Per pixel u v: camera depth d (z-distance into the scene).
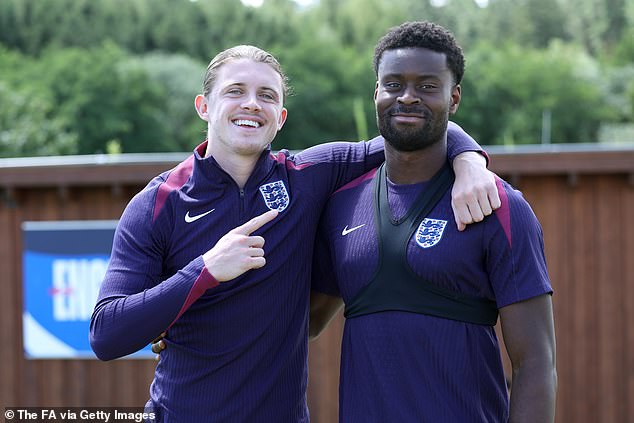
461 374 2.32
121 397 6.25
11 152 28.22
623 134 34.16
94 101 36.72
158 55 44.28
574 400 6.13
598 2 51.34
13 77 38.00
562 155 5.98
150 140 37.19
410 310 2.35
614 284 6.13
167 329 2.57
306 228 2.63
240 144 2.56
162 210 2.55
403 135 2.39
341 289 2.53
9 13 47.00
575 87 37.41
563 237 6.16
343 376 2.46
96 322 2.40
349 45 49.06
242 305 2.52
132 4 48.50
